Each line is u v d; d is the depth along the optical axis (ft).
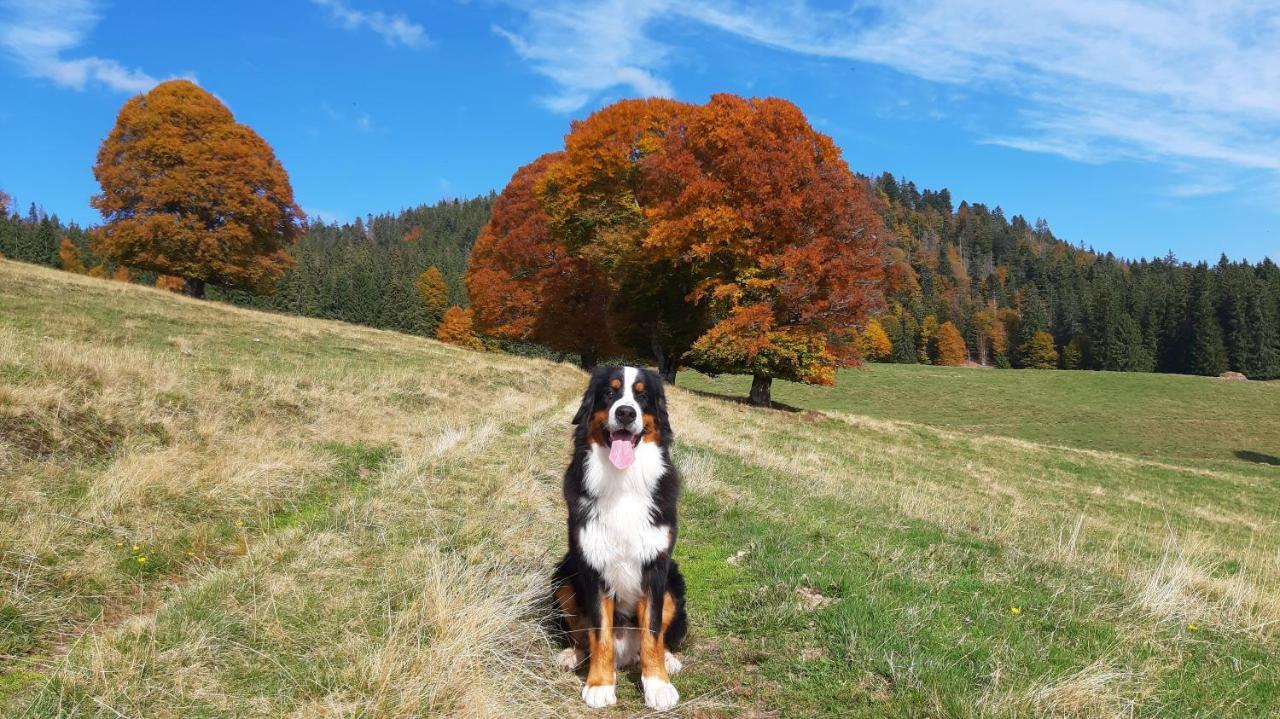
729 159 77.71
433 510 22.68
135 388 30.40
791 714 11.97
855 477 44.09
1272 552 44.68
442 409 45.19
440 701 11.58
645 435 13.28
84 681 11.34
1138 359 271.49
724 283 83.35
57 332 49.26
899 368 218.79
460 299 333.83
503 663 13.15
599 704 12.29
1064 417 159.43
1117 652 14.39
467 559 18.31
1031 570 21.08
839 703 12.18
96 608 14.82
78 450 23.11
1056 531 36.70
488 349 223.10
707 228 77.82
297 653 12.96
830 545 22.17
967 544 24.44
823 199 76.64
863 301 77.20
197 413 30.07
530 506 24.62
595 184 98.94
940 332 322.75
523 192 125.70
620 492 12.85
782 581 17.89
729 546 21.80
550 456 33.71
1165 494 67.87
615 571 12.88
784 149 78.02
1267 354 250.37
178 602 14.62
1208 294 263.08
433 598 14.39
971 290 428.56
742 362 84.43
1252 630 16.81
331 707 11.16
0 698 11.09
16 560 15.42
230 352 55.06
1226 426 151.02
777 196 77.05
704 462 35.06
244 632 13.52
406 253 436.76
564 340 118.01
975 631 15.19
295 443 29.60
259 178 113.19
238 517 21.09
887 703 11.99
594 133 96.02
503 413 47.21
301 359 57.41
